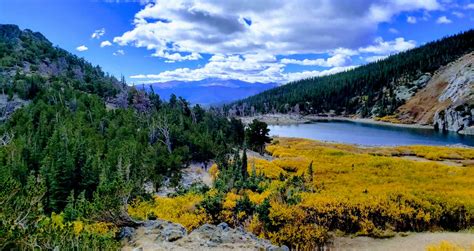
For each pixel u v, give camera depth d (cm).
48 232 1460
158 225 2116
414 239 2434
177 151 6462
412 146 8750
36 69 15362
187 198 3198
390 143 10975
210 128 9375
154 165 5341
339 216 2611
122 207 2122
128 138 6638
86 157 4172
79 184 3806
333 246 2400
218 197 2783
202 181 5309
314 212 2633
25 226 1411
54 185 3562
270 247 1830
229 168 4528
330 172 4953
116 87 15150
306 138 11500
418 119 17838
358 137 12650
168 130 7075
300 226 2477
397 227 2606
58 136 5484
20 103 10194
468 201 2827
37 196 1520
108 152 5378
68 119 7119
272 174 4731
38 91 10881
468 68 16962
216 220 2630
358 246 2375
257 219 2562
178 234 1970
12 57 15538
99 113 8269
